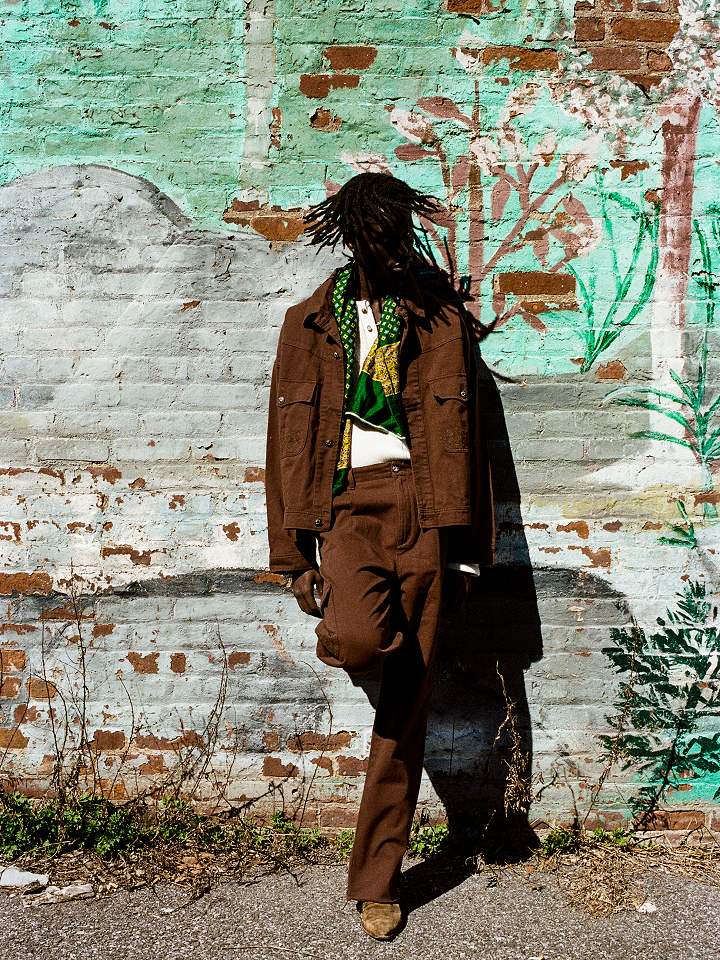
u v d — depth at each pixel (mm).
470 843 2645
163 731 2771
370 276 2391
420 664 2305
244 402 2770
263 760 2762
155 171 2740
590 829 2746
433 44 2701
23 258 2760
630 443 2768
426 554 2283
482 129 2715
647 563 2770
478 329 2744
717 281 2752
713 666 2768
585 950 2150
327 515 2314
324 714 2762
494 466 2758
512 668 2762
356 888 2266
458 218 2730
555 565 2762
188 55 2713
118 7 2711
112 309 2762
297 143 2721
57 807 2629
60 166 2746
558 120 2717
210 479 2771
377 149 2721
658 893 2434
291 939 2186
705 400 2768
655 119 2721
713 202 2736
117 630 2773
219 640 2770
